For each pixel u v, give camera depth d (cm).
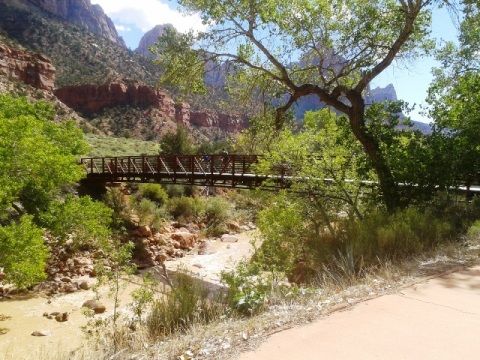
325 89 1184
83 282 1382
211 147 3938
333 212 1084
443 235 691
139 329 404
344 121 1142
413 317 344
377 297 402
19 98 2050
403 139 1023
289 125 1252
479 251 597
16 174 1453
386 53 1184
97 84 11212
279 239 875
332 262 599
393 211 902
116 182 2831
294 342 296
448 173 924
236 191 3475
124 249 697
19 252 1098
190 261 1856
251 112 1345
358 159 1073
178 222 2583
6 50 9238
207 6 1149
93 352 337
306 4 1143
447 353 275
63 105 9106
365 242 621
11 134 1370
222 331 334
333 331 315
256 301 409
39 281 1344
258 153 1309
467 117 985
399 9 1071
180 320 411
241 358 273
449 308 367
